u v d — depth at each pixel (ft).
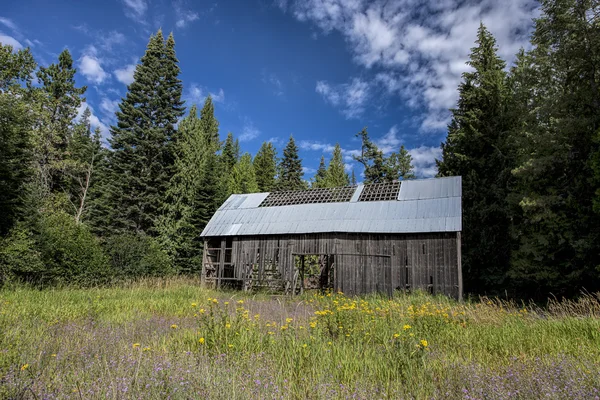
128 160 107.34
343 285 65.67
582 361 19.04
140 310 39.06
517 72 86.94
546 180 61.67
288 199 83.87
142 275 75.51
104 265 68.95
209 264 80.69
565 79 64.59
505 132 79.66
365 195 75.56
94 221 105.60
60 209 93.76
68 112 117.91
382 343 22.39
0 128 60.64
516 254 65.51
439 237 60.90
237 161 201.57
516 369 17.63
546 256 61.26
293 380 15.62
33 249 58.03
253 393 13.51
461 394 14.29
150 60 113.60
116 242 76.79
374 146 154.10
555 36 62.39
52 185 108.58
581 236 55.36
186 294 56.13
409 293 60.18
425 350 18.94
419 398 13.97
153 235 106.01
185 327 28.35
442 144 97.25
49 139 101.09
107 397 12.43
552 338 24.98
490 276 74.08
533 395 14.11
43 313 31.22
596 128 57.36
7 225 58.49
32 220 61.21
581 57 59.31
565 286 59.88
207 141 123.85
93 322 28.66
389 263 63.41
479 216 77.51
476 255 76.23
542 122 67.46
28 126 71.10
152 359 16.74
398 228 63.82
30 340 20.34
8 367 15.79
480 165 81.66
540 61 68.49
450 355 20.56
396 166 156.56
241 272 75.77
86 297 45.73
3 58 91.20
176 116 116.88
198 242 101.09
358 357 19.13
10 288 51.57
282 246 73.20
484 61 89.25
